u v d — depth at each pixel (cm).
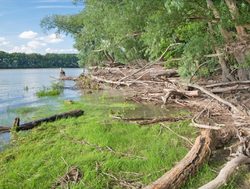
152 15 1176
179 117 1158
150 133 988
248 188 652
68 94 2219
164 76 1966
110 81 2331
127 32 1412
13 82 3691
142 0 1089
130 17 1215
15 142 991
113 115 1245
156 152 820
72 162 780
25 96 2200
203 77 1673
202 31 1328
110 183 691
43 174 731
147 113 1320
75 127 1089
